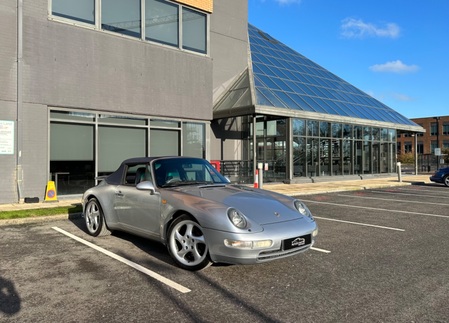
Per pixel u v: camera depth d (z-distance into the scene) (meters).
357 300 3.91
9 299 3.92
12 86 10.27
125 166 6.51
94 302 3.84
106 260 5.32
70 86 11.31
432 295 4.06
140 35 13.01
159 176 5.73
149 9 13.25
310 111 18.73
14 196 10.34
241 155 19.39
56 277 4.60
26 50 10.49
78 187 11.68
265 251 4.34
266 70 21.27
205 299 3.92
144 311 3.62
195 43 14.68
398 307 3.74
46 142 10.91
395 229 7.71
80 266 5.04
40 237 6.80
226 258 4.39
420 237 6.95
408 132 29.03
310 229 4.79
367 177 22.81
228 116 16.77
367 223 8.40
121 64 12.44
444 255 5.69
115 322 3.39
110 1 12.24
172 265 5.07
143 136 13.28
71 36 11.34
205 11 14.86
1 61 10.09
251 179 18.38
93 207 6.94
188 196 5.02
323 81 24.94
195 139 14.85
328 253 5.76
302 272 4.81
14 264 5.14
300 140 18.86
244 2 20.34
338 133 21.28
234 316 3.52
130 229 6.00
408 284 4.40
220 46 18.92
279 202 5.18
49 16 10.91
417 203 12.06
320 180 19.67
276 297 3.98
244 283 4.39
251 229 4.37
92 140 12.02
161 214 5.24
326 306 3.76
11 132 10.27
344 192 15.76
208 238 4.51
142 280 4.49
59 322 3.39
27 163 10.55
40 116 10.77
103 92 12.03
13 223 8.01
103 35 12.01
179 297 3.97
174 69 13.88
